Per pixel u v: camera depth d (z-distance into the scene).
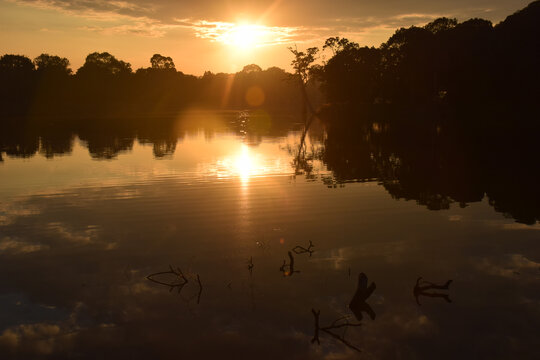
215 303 7.94
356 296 7.63
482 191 16.73
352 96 104.19
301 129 57.25
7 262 10.23
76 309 7.86
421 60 73.69
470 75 57.97
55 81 124.75
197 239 11.67
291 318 7.36
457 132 42.59
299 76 108.31
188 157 28.83
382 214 13.77
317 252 10.42
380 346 6.52
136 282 8.97
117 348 6.64
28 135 51.62
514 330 6.84
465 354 6.29
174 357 6.39
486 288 8.24
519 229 11.84
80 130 59.56
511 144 31.89
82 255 10.60
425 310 7.50
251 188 18.23
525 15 57.12
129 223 13.33
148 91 163.75
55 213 14.65
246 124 72.50
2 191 18.36
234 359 6.29
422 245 10.75
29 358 6.42
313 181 19.59
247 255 10.37
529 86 52.91
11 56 133.75
